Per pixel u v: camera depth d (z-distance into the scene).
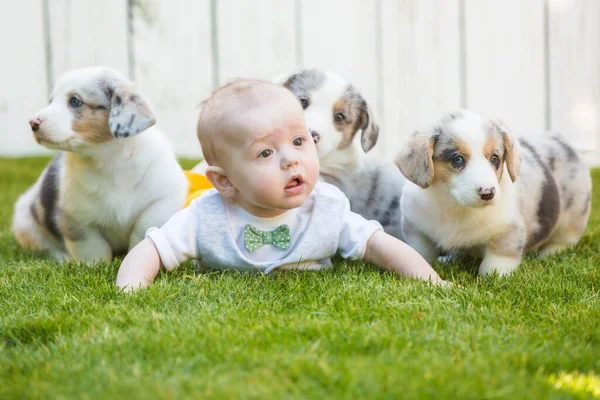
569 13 10.70
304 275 3.93
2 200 7.42
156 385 2.43
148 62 10.42
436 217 4.39
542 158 4.93
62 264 4.53
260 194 3.74
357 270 4.16
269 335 2.90
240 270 4.00
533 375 2.64
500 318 3.25
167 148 4.93
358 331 2.93
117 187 4.72
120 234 4.93
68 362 2.71
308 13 10.45
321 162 5.20
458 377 2.50
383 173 5.36
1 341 3.06
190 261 4.25
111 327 3.06
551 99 10.80
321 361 2.59
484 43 10.55
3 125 10.61
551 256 4.82
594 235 5.48
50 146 4.55
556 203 4.82
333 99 5.16
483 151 4.06
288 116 3.76
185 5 10.40
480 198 3.94
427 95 10.57
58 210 4.87
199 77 10.50
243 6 10.43
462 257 4.73
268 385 2.43
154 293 3.54
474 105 10.62
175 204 4.80
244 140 3.72
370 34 10.50
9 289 3.83
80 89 4.55
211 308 3.34
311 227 4.04
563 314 3.32
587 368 2.74
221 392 2.36
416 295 3.55
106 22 10.35
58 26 10.36
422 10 10.46
